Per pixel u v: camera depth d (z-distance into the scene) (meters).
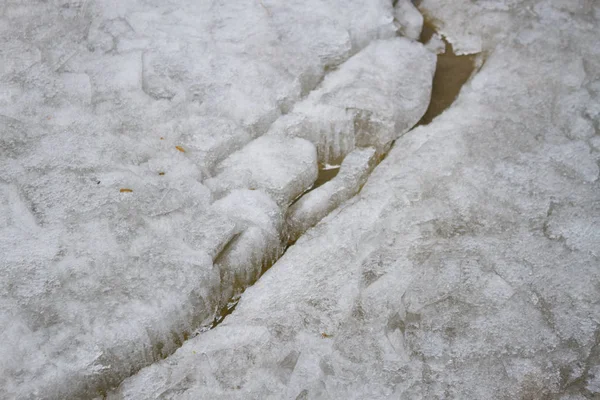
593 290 1.97
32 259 1.84
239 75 2.48
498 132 2.43
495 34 2.89
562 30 2.87
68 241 1.90
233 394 1.71
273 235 2.09
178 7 2.76
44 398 1.64
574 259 2.04
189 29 2.66
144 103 2.35
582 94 2.59
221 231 2.01
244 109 2.37
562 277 2.00
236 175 2.20
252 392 1.72
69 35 2.56
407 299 1.94
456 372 1.80
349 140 2.42
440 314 1.91
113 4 2.72
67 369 1.66
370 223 2.12
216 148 2.25
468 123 2.47
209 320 1.97
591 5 3.00
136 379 1.73
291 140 2.34
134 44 2.56
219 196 2.15
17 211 1.95
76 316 1.75
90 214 1.97
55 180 2.05
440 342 1.85
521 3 3.01
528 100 2.56
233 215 2.07
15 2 2.62
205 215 2.05
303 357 1.80
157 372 1.75
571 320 1.90
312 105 2.43
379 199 2.18
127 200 2.03
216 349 1.80
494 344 1.85
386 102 2.44
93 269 1.85
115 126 2.27
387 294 1.94
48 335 1.71
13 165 2.07
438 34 2.97
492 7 2.99
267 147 2.31
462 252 2.06
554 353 1.83
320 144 2.43
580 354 1.84
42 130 2.19
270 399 1.71
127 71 2.44
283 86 2.47
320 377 1.76
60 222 1.94
